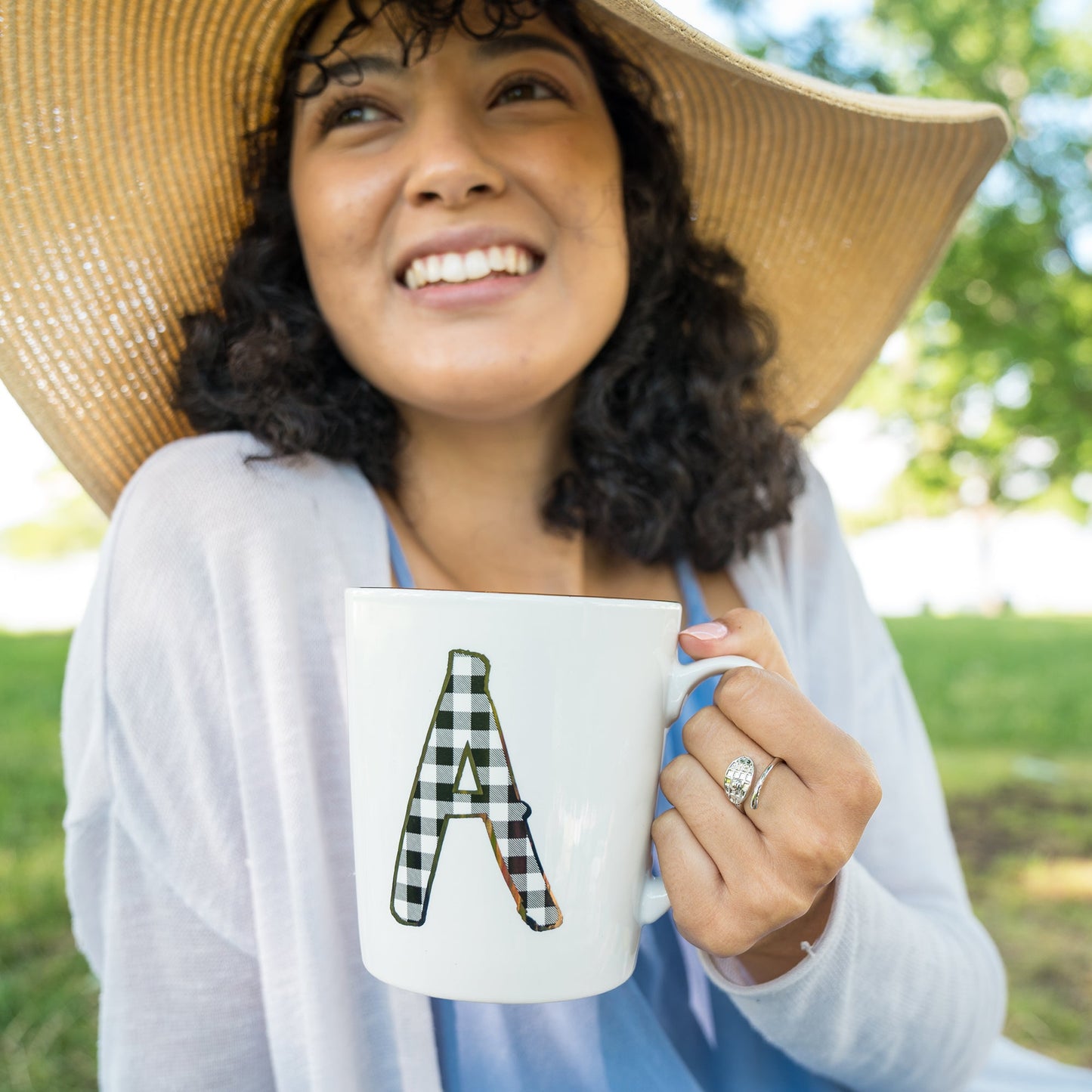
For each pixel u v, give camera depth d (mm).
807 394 1701
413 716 703
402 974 729
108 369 1290
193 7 1182
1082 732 6652
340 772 1032
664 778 805
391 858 722
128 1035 997
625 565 1388
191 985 1009
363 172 1115
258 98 1263
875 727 1383
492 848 701
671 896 783
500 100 1158
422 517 1287
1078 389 10766
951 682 8477
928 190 1473
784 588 1419
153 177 1268
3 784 4164
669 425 1368
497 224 1097
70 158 1210
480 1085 1003
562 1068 1023
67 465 1294
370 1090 970
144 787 1019
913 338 11453
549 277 1140
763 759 771
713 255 1450
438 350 1107
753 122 1438
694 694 1170
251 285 1242
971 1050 1105
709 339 1402
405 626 699
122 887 1016
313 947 954
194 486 1059
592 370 1323
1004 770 5523
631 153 1344
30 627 14570
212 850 1016
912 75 10156
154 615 1021
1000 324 10508
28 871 3217
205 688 1024
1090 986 2867
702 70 1355
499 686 692
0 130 1157
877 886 1003
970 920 1218
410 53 1112
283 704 996
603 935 742
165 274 1310
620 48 1276
